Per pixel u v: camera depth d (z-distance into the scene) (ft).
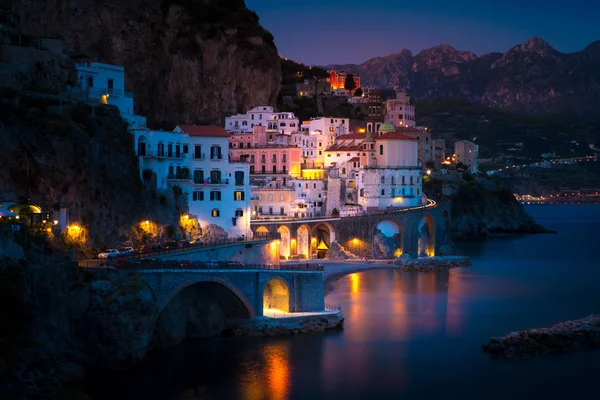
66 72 470.80
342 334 393.09
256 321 376.48
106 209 411.54
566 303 498.28
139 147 472.85
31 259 296.51
